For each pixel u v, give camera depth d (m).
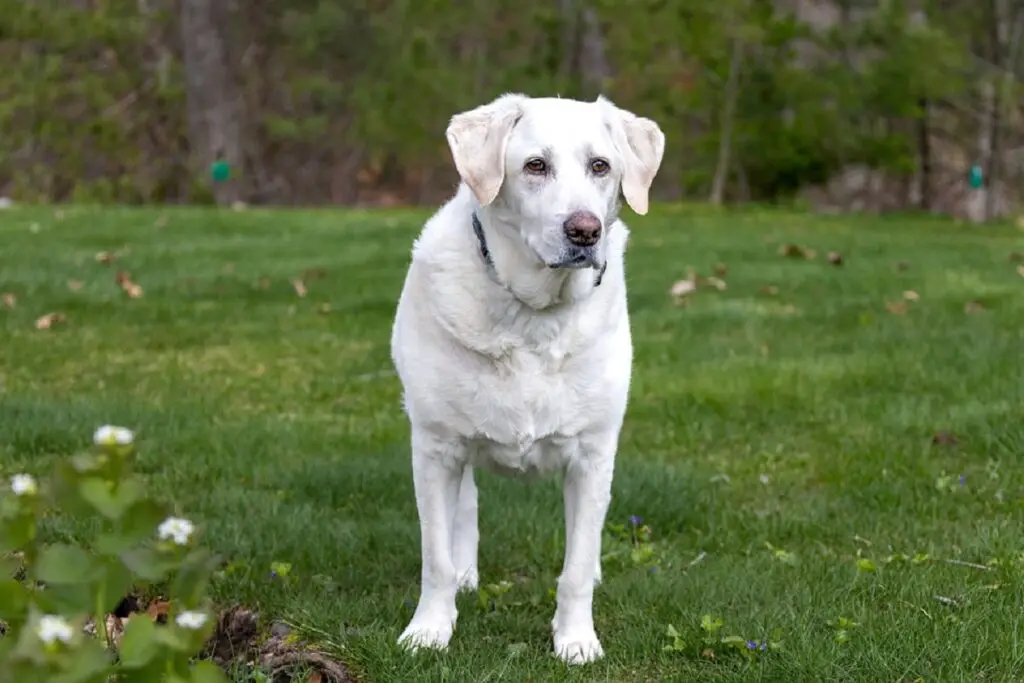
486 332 4.22
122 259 13.87
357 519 5.89
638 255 15.18
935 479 6.47
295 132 30.36
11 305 10.99
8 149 30.69
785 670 4.17
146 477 6.41
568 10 30.67
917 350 9.38
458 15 29.95
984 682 4.18
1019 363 8.79
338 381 8.78
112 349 9.66
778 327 10.53
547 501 6.02
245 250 15.12
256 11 31.75
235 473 6.54
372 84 30.31
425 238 4.41
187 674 2.72
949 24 29.34
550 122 4.22
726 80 27.42
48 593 2.70
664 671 4.28
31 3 29.84
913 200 32.00
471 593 4.94
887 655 4.25
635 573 5.18
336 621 4.52
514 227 4.19
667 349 9.73
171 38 32.41
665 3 27.12
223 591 4.82
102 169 32.22
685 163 29.62
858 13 31.80
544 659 4.35
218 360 9.44
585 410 4.33
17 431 6.84
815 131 27.38
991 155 29.38
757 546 5.71
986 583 5.04
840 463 6.84
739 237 17.91
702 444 7.41
